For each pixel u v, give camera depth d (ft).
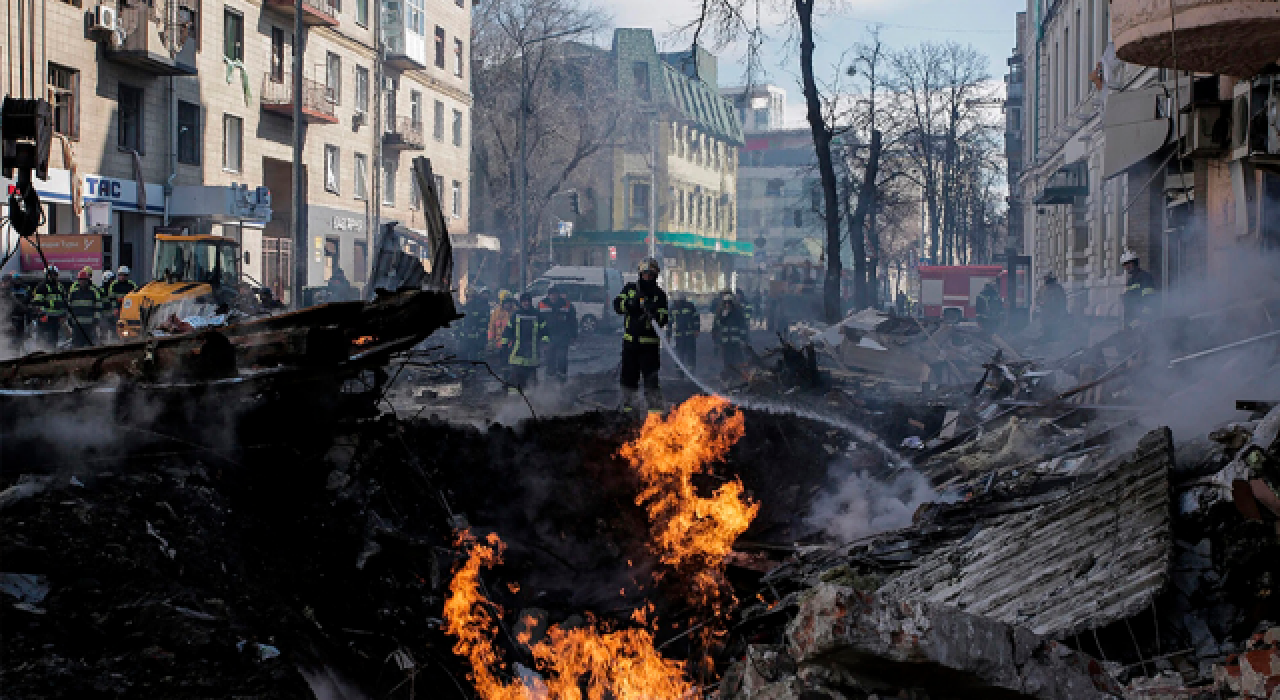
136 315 67.97
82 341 66.80
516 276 215.92
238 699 11.62
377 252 22.93
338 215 139.44
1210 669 14.66
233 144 117.91
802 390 50.16
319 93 129.90
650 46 267.59
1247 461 17.37
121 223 100.07
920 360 66.80
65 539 13.80
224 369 18.34
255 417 18.60
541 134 186.29
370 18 147.43
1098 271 106.32
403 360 25.11
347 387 23.70
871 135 136.46
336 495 19.19
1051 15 137.90
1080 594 16.25
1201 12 35.88
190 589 13.64
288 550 16.79
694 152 292.40
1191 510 17.81
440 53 171.22
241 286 81.05
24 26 85.66
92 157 94.53
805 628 10.80
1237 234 46.88
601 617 21.75
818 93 98.78
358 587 16.93
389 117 155.02
